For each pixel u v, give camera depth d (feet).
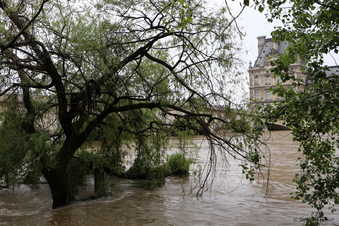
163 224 24.43
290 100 18.65
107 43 26.55
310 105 17.78
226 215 26.66
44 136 24.79
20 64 25.08
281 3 18.78
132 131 34.78
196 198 32.65
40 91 28.68
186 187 37.81
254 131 21.90
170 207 29.27
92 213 26.94
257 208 28.63
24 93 26.99
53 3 26.55
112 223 24.68
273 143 89.30
